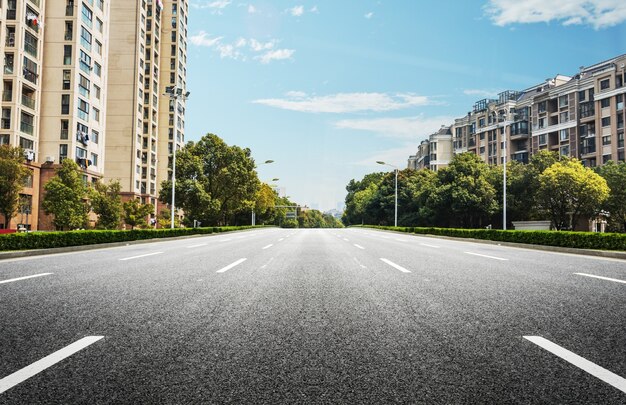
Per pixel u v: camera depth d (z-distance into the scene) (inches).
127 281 281.1
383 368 119.0
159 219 2150.6
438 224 2073.1
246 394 101.7
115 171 2117.4
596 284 268.8
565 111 2297.0
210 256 479.8
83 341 143.6
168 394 101.7
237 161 1924.2
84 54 1649.9
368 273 324.2
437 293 235.9
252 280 286.8
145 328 160.7
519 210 1768.0
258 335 151.9
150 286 260.2
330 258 451.5
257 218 3289.9
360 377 112.3
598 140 2090.3
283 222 4940.9
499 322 169.6
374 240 887.1
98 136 1785.2
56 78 1577.3
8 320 172.6
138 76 2167.8
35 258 462.9
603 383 108.0
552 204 1593.3
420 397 100.0
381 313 186.4
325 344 141.2
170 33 2699.3
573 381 109.4
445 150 3348.9
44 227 1524.4
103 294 232.4
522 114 2623.0
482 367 119.5
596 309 193.5
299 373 115.1
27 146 1489.9
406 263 399.2
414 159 4500.5
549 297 223.5
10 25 1416.1
